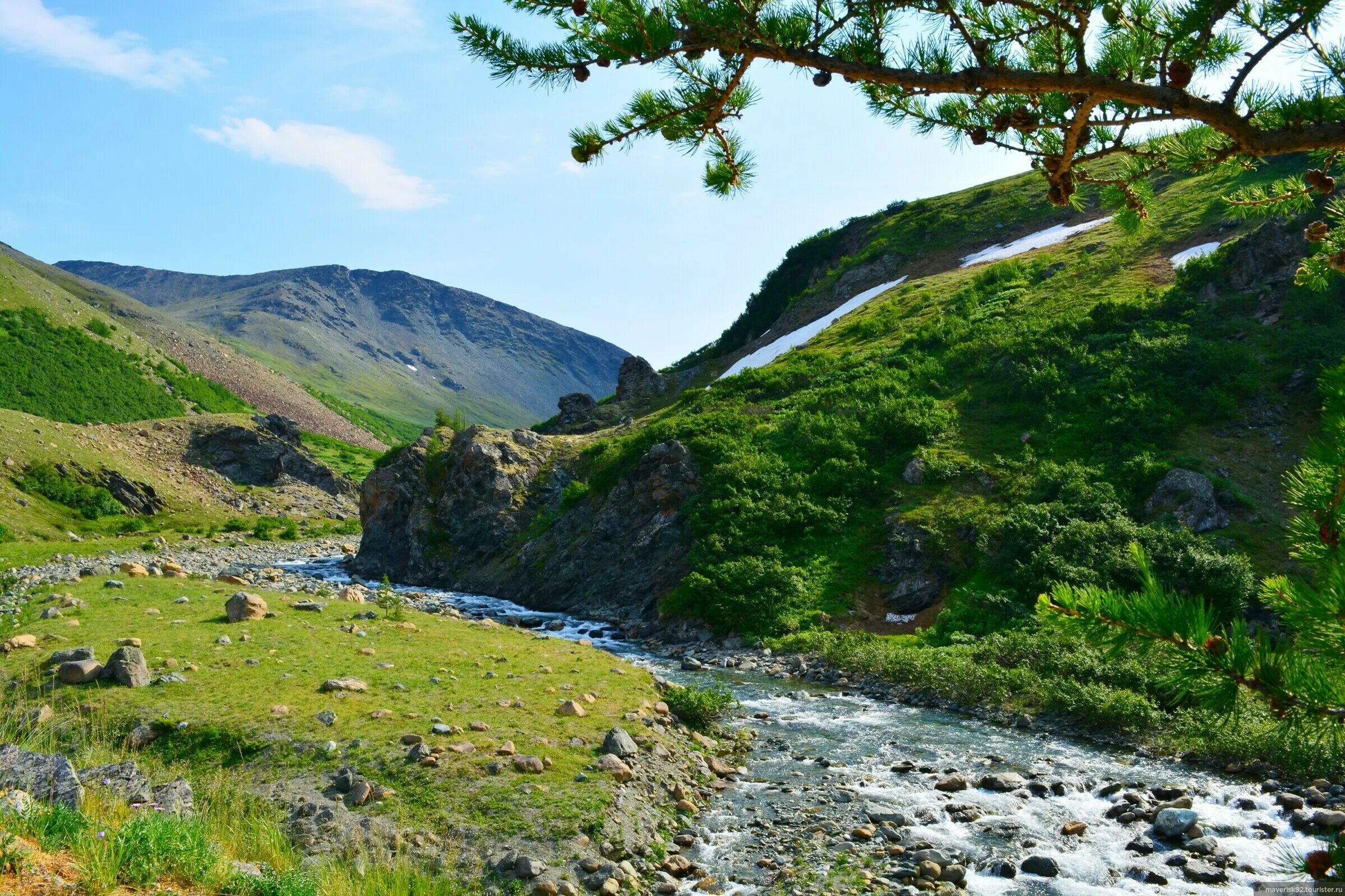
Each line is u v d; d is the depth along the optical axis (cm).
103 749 1322
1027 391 4381
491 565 4784
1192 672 391
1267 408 3812
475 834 1177
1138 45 459
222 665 1708
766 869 1219
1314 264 664
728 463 4275
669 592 3731
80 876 703
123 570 2597
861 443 4247
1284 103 441
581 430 7738
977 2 499
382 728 1466
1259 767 1653
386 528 5519
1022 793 1559
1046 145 532
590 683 1895
